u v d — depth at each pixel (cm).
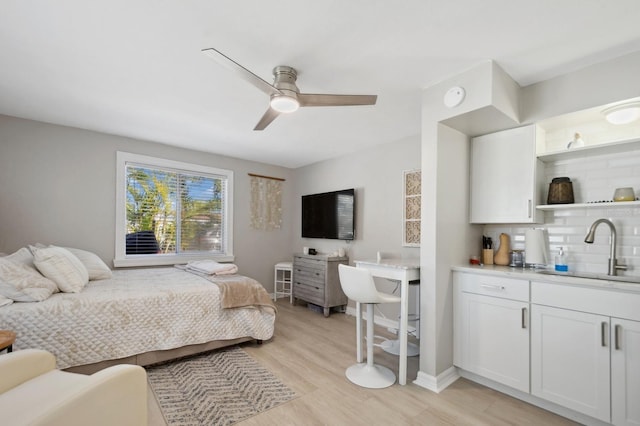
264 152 451
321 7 153
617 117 203
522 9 153
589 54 193
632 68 190
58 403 98
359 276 229
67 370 212
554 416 194
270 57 200
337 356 283
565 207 226
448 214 245
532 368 203
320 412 196
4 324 194
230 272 351
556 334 194
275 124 328
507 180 247
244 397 212
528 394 210
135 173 396
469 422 187
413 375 250
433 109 235
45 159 329
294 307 465
